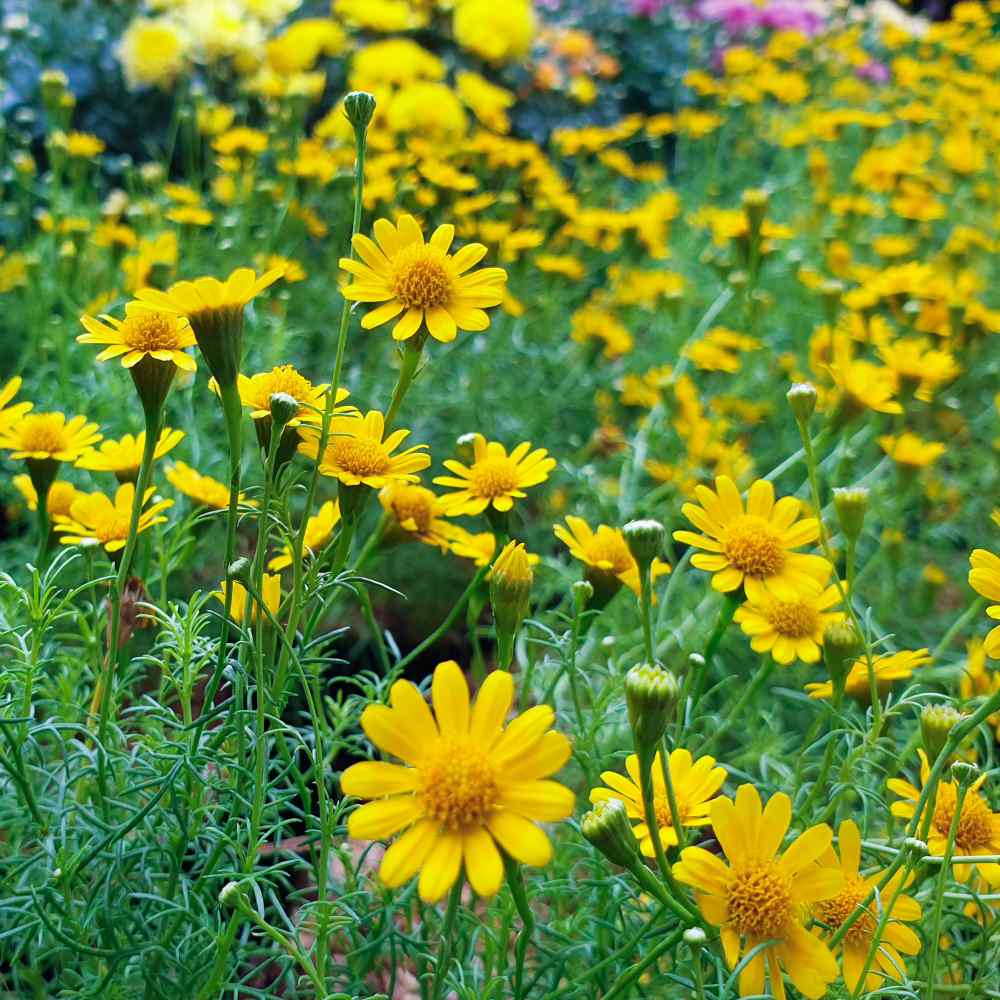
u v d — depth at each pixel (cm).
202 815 29
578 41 104
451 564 50
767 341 64
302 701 40
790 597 30
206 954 28
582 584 31
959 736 26
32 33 88
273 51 84
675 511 49
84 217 64
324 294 62
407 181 59
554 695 37
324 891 27
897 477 45
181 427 48
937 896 26
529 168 71
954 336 54
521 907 25
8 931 28
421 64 78
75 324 53
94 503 31
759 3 115
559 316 68
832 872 26
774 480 58
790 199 88
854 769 32
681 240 80
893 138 97
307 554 30
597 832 25
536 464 33
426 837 24
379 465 29
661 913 27
